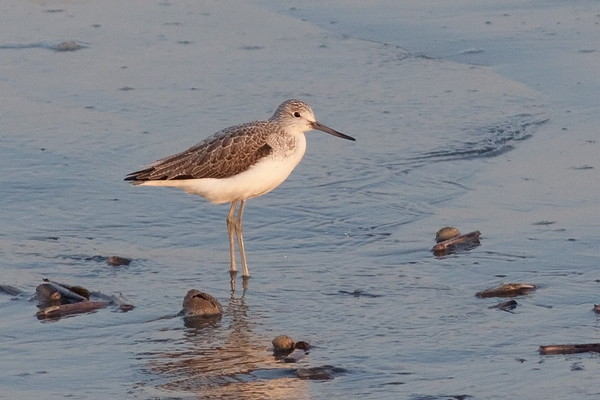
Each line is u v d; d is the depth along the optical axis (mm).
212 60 22422
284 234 14320
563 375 9375
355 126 18562
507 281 12062
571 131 18125
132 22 25375
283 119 13539
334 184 16156
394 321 11008
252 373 9727
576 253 12906
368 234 14141
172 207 15398
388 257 13211
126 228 14586
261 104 19594
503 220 14320
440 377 9484
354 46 23406
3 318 11250
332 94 20219
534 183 15812
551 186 15617
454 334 10547
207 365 9953
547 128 18359
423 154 17250
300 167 16906
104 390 9375
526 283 11820
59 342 10586
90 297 11898
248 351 10305
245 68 21875
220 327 11016
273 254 13586
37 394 9281
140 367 9922
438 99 19938
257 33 24469
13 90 20484
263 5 26922
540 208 14727
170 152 17312
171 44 23594
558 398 8891
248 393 9266
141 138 17969
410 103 19750
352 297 11828
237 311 11508
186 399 9164
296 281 12484
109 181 16281
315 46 23406
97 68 21906
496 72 21531
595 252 12922
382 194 15695
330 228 14453
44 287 11875
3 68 21828
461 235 13562
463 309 11281
